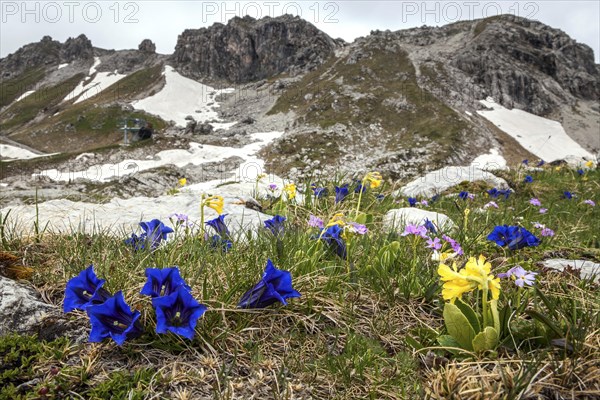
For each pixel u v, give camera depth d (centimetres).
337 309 357
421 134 13525
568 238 654
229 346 307
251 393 265
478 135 13588
